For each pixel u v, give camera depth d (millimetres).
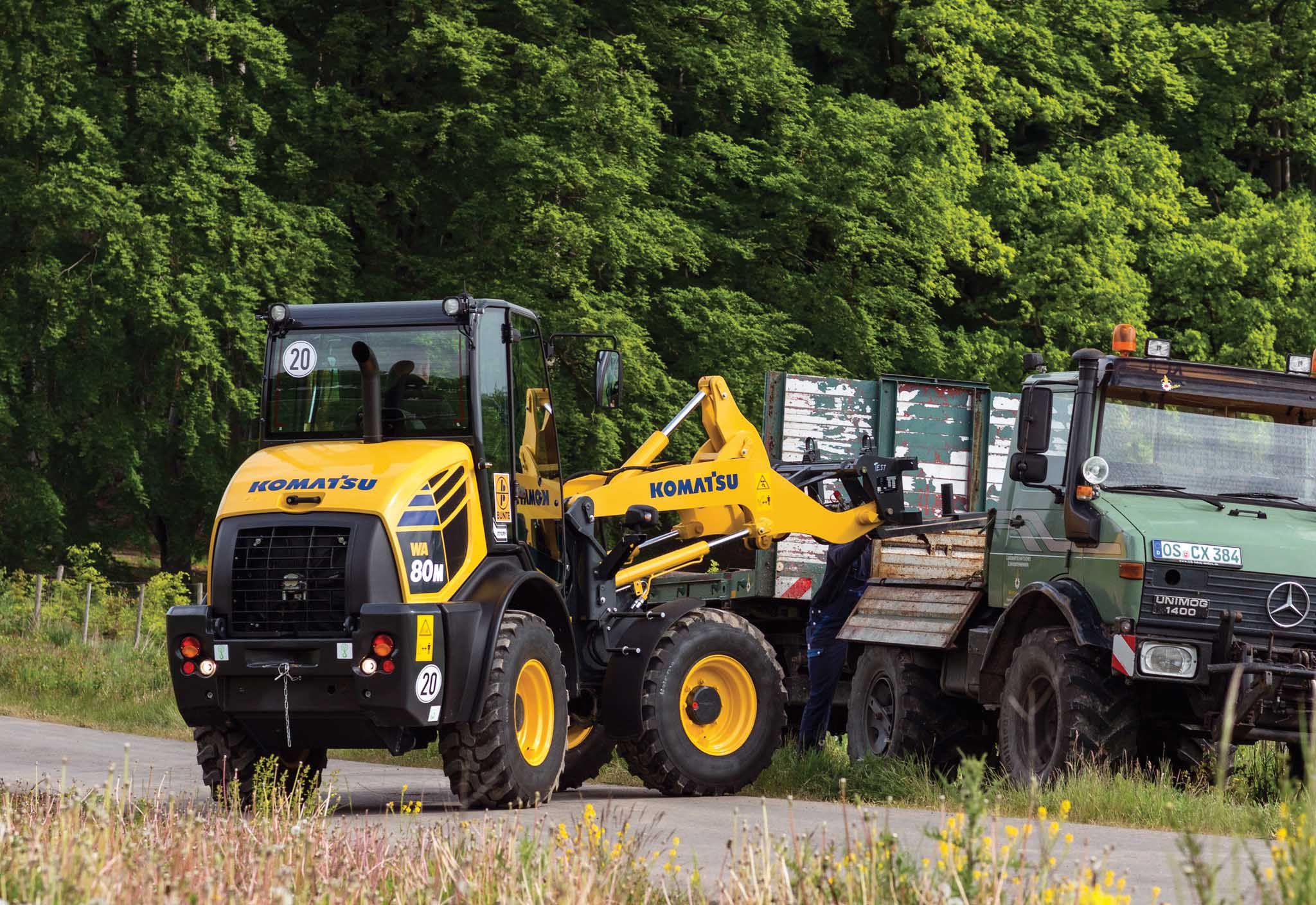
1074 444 20750
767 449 31359
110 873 10031
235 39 59094
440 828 12664
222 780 18750
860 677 26203
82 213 56281
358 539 17844
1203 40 77000
